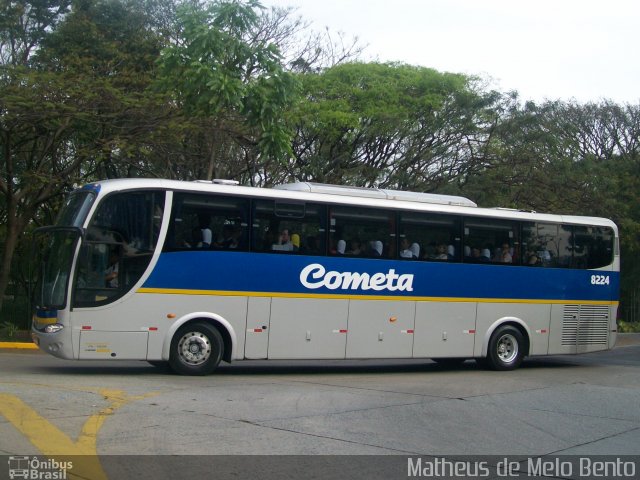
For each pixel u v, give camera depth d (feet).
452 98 98.84
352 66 99.66
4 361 52.11
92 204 43.42
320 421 31.94
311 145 98.17
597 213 102.37
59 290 42.83
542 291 58.08
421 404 37.63
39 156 73.05
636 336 97.96
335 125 93.20
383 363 62.90
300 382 45.44
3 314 82.23
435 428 31.58
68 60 70.59
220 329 46.34
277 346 47.42
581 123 139.95
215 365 45.73
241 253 46.65
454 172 101.19
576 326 59.67
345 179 96.63
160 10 87.10
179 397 36.42
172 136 68.33
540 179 99.40
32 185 68.03
